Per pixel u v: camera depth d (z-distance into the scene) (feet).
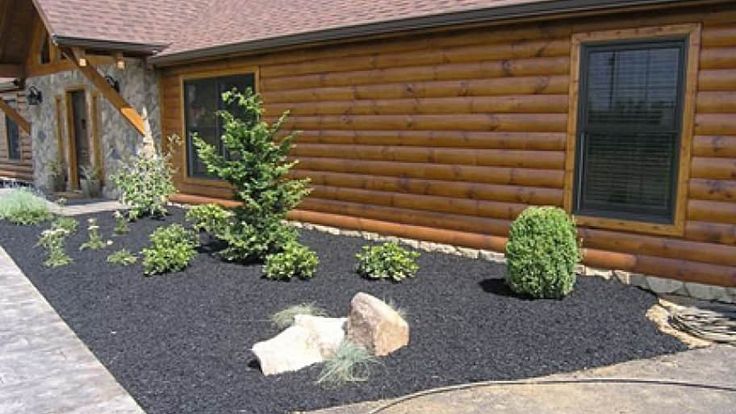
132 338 14.35
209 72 31.71
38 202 32.53
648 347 13.58
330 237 25.96
